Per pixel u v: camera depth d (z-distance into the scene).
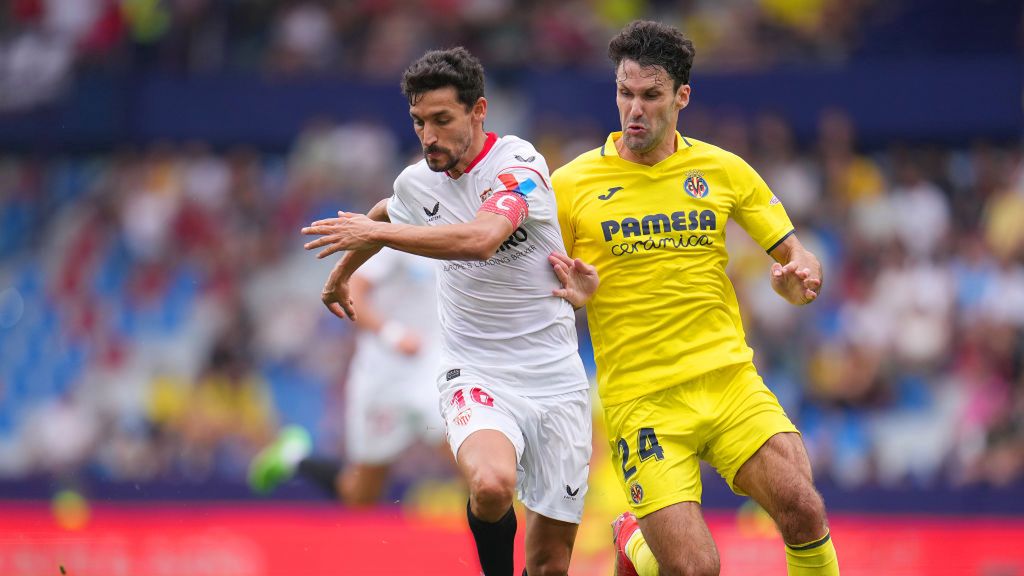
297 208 52.59
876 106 49.16
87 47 54.84
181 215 53.84
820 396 45.25
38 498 40.84
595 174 20.62
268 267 52.72
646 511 20.03
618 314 20.44
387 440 33.56
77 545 36.06
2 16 55.25
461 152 19.53
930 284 47.53
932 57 52.38
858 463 43.38
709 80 49.56
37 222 55.56
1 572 36.09
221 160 54.00
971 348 46.38
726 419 20.09
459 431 20.25
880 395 45.28
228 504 39.44
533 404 20.70
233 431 48.28
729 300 20.86
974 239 49.12
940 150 51.00
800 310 46.94
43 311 53.75
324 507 36.94
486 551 20.14
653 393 20.27
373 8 55.31
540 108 49.12
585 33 53.69
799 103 49.38
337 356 49.75
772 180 48.91
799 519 19.22
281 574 34.78
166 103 51.91
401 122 51.66
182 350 51.56
